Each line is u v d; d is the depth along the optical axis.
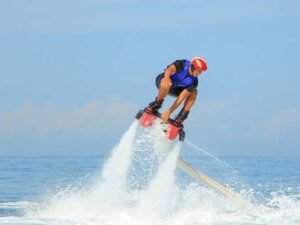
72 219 51.38
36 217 52.56
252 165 197.38
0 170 146.50
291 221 52.50
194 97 52.78
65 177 114.50
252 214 55.47
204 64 51.66
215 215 54.44
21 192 83.62
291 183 103.50
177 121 52.44
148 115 52.72
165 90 51.38
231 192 57.31
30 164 193.88
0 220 50.72
